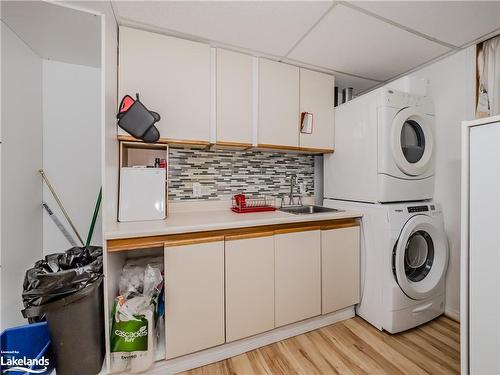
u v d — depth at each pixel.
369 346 1.55
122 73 1.44
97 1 1.15
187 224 1.37
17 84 1.48
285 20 1.42
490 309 1.00
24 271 1.56
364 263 1.82
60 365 1.16
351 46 1.70
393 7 1.31
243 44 1.67
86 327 1.18
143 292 1.34
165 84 1.53
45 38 1.52
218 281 1.38
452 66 1.83
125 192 1.48
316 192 2.42
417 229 1.70
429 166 1.86
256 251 1.48
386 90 1.67
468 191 1.07
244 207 1.95
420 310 1.70
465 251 1.07
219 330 1.38
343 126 2.02
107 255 1.21
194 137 1.60
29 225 1.62
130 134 1.46
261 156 2.19
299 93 1.95
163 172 1.56
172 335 1.28
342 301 1.78
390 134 1.68
